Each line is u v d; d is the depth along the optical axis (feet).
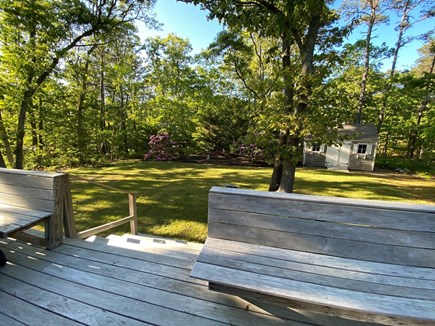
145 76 49.11
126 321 4.51
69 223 7.86
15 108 25.18
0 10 20.33
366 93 50.93
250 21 12.05
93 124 39.11
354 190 21.98
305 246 4.85
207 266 4.47
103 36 28.30
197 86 50.37
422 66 52.80
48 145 34.58
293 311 4.85
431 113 26.94
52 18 22.52
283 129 11.41
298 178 27.86
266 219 5.08
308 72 11.17
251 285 3.94
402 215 4.32
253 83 13.28
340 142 11.44
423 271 4.18
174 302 5.02
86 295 5.22
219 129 50.55
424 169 36.88
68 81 32.63
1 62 21.88
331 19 11.90
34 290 5.37
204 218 13.26
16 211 7.20
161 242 8.88
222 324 4.48
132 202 10.06
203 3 11.80
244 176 27.07
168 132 49.42
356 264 4.43
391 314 3.32
